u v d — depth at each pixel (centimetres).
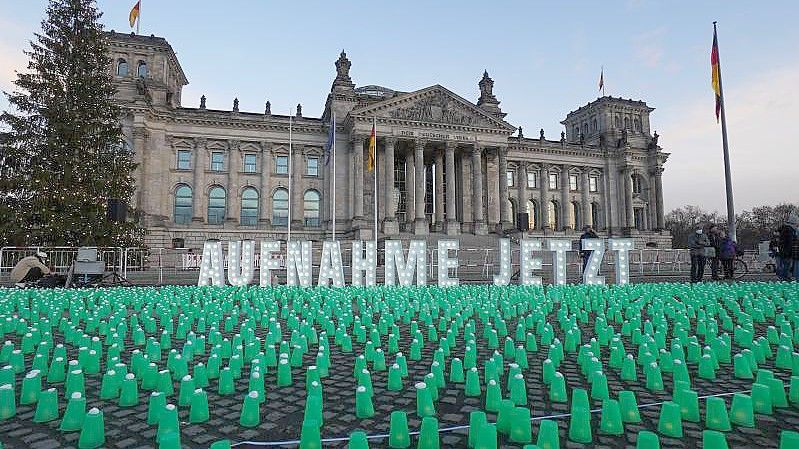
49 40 4281
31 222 3719
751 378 697
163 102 6856
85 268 2447
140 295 1722
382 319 1120
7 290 1944
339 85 7456
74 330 1021
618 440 479
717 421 500
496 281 2116
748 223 16175
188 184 6962
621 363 770
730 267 2641
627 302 1505
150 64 7050
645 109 9844
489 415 549
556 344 812
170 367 735
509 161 8706
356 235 6544
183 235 6725
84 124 4116
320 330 1174
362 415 554
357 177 6844
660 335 891
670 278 3122
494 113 8438
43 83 4072
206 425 534
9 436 500
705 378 704
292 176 7256
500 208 7444
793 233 2225
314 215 7369
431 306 1407
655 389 648
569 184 9131
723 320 1166
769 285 1920
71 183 3878
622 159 9219
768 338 950
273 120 7244
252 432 512
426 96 7219
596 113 9850
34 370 661
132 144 6312
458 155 7862
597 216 9250
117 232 3969
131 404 600
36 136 3991
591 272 2092
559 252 2133
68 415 518
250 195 7206
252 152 7244
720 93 3114
